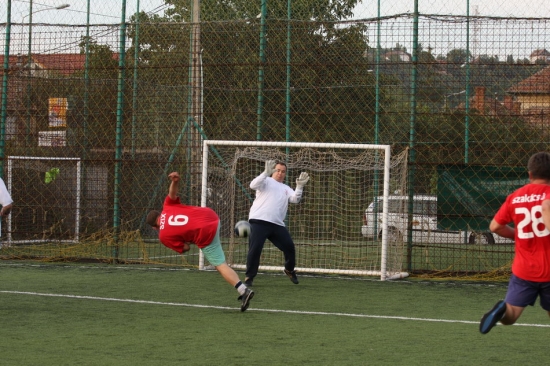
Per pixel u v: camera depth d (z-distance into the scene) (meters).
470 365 7.14
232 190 15.94
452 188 14.67
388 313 10.29
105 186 17.80
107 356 7.41
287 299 11.50
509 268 14.57
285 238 12.81
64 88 18.16
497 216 6.87
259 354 7.54
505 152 16.34
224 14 22.45
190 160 16.61
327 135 18.67
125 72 17.67
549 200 6.23
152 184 17.80
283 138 18.52
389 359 7.37
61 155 18.25
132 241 16.84
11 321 9.40
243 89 18.50
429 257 15.64
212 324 9.27
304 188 17.98
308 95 18.97
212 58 19.75
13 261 16.42
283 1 21.77
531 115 14.76
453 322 9.59
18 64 18.08
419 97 16.70
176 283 13.14
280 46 19.30
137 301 11.12
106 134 17.72
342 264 16.08
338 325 9.30
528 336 8.62
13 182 18.58
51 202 18.50
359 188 17.48
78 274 14.33
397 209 15.02
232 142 14.79
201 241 10.10
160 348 7.81
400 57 16.84
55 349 7.74
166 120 17.56
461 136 17.59
